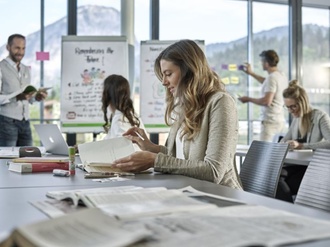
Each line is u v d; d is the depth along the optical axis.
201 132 1.62
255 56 5.52
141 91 4.72
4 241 0.60
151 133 4.68
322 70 5.87
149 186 1.27
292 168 3.15
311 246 0.62
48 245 0.57
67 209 0.89
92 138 4.68
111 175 1.51
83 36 4.62
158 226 0.70
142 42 4.76
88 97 4.57
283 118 5.07
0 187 1.24
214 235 0.64
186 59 1.67
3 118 4.22
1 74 4.27
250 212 0.81
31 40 4.67
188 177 1.47
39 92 4.20
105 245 0.58
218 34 5.38
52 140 2.54
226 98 1.60
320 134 3.54
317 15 5.83
